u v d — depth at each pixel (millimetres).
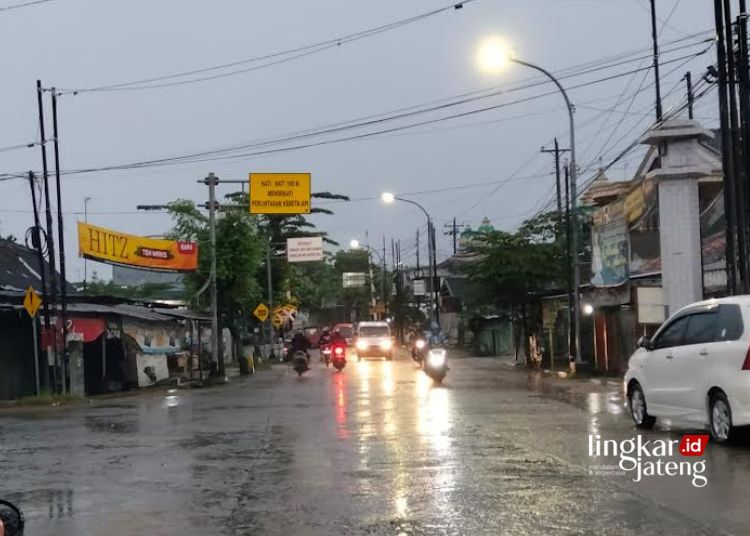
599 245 30094
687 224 22719
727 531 6859
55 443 13461
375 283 103312
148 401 22438
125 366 29406
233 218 38875
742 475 9141
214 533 7293
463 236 69375
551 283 38625
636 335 26250
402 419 15500
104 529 7523
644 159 27781
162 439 13617
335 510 8000
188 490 9195
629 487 8727
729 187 16484
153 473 10336
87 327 26453
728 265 16547
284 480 9609
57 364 24719
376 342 44625
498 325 51188
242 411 18125
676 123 22797
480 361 43188
